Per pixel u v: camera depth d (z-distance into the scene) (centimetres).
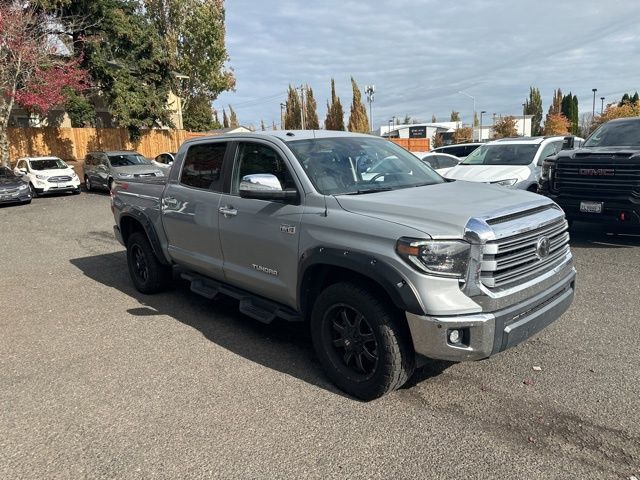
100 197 1945
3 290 670
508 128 5253
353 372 363
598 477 268
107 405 359
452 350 313
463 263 312
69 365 428
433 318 310
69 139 2909
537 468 277
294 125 7381
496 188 414
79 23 2533
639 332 461
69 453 304
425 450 296
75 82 2497
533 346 438
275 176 404
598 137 890
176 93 3456
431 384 376
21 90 2241
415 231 317
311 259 371
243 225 436
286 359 429
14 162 2611
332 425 326
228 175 466
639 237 876
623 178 743
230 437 316
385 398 358
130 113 2797
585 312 516
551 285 362
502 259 321
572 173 792
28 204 1786
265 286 429
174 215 532
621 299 553
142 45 2839
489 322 312
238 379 394
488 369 397
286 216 396
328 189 392
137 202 601
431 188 410
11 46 2130
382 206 352
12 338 495
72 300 615
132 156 2122
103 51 2702
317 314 375
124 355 446
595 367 395
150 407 355
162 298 611
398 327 334
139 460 296
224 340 474
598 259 727
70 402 365
